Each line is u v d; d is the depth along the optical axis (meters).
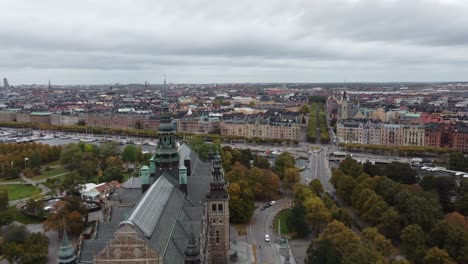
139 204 156.88
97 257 131.12
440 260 186.62
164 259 138.50
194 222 173.38
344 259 180.25
